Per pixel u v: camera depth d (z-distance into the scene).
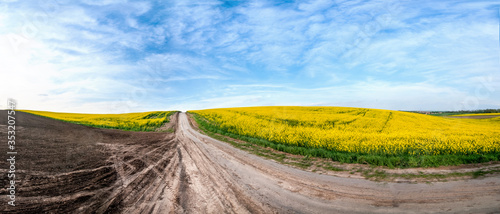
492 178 6.02
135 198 5.14
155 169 7.76
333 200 5.03
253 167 8.05
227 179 6.64
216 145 12.99
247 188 5.88
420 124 19.55
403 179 6.30
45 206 4.40
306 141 11.94
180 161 9.03
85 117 35.16
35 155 8.24
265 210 4.58
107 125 25.16
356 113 27.27
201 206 4.75
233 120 24.23
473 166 7.36
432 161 7.81
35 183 5.56
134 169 7.72
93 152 10.15
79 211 4.32
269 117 24.64
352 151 9.95
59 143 11.18
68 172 6.76
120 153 10.41
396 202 4.79
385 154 9.20
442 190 5.32
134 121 30.25
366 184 6.00
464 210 4.28
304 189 5.77
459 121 23.92
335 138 12.02
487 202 4.56
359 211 4.46
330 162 8.66
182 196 5.30
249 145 12.85
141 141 14.67
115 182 6.24
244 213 4.45
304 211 4.53
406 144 10.15
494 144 9.41
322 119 21.41
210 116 33.06
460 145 9.36
